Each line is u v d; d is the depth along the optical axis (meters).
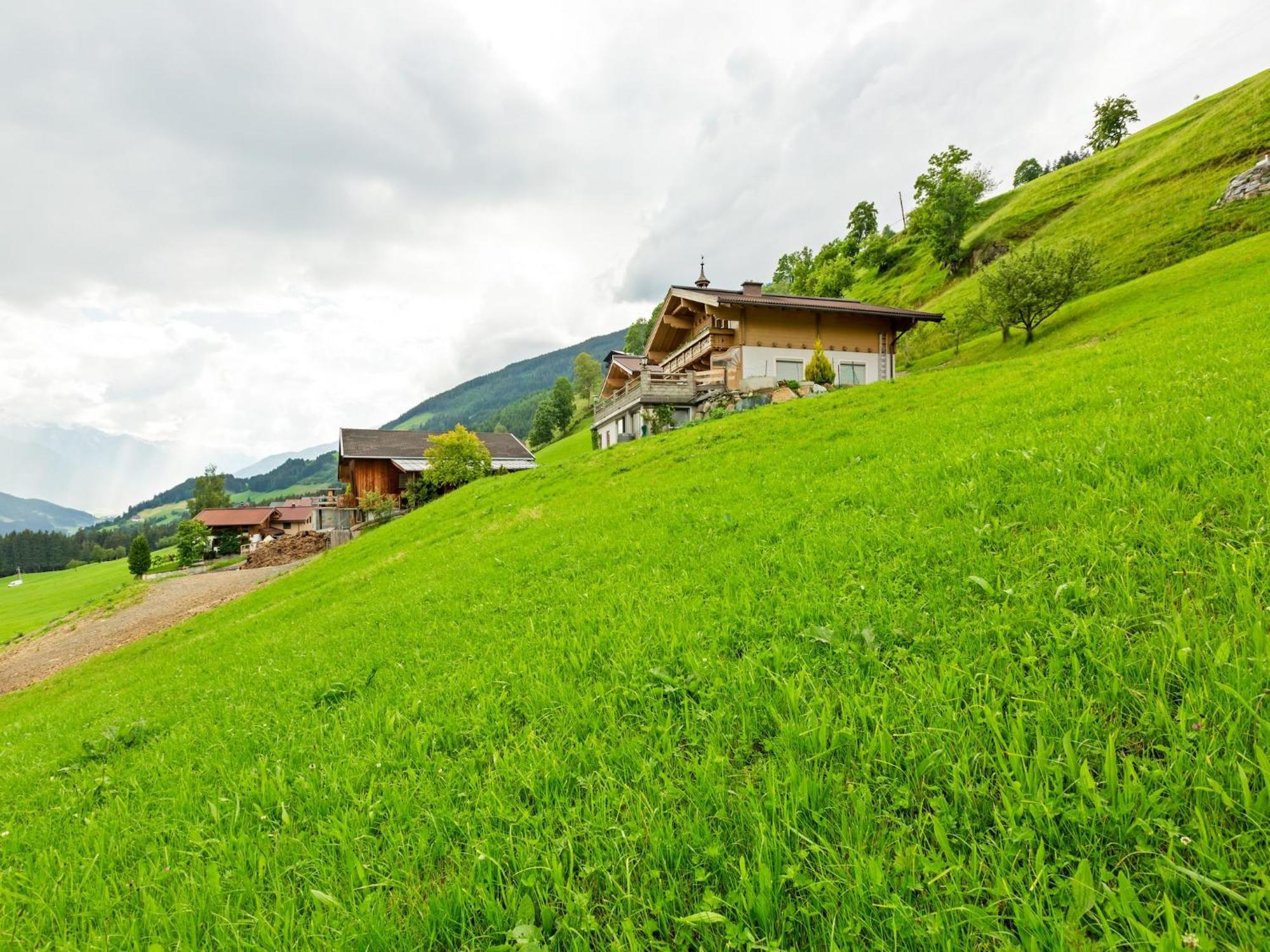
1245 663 2.28
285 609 13.84
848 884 1.81
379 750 3.57
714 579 5.59
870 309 33.41
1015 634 3.06
